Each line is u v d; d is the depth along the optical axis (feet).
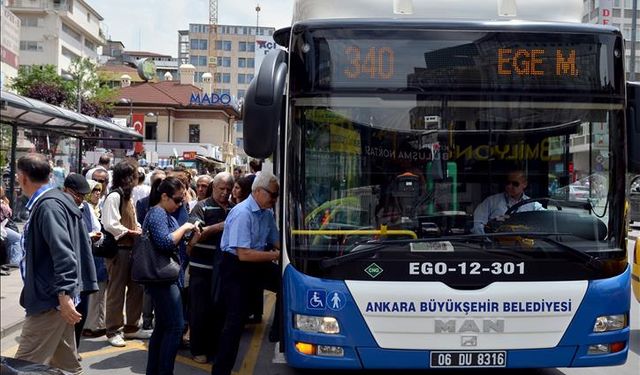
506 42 17.61
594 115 17.71
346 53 17.42
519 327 16.79
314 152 17.28
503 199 17.33
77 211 16.80
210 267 22.94
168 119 199.31
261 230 19.94
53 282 15.87
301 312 16.87
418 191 17.24
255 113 16.12
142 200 26.96
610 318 17.22
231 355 19.69
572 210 17.43
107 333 25.13
